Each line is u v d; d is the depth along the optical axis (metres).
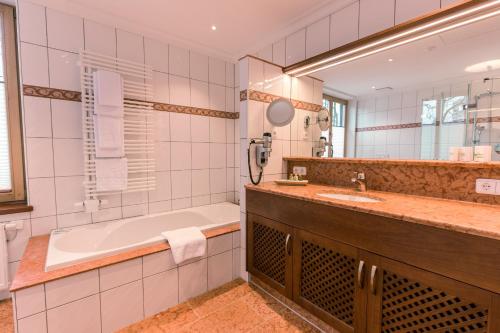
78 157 2.14
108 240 2.19
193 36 2.56
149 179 2.49
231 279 2.20
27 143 1.93
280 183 2.03
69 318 1.43
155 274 1.74
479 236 0.89
